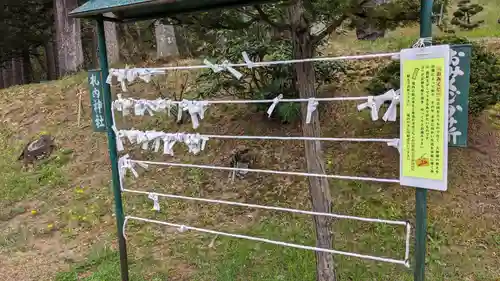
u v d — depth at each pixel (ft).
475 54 15.57
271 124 20.43
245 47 17.58
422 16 7.50
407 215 14.49
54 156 22.88
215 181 18.47
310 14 10.16
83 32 54.70
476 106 15.28
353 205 15.23
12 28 50.42
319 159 10.42
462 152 16.78
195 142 11.02
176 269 13.56
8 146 24.93
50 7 49.44
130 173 20.15
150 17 11.37
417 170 7.67
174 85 25.72
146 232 15.90
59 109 27.20
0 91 31.73
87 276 13.75
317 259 10.80
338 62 19.49
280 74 17.81
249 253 13.78
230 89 22.18
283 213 15.78
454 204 14.78
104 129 12.44
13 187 20.74
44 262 14.96
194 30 11.96
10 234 17.13
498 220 13.94
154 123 23.09
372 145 17.69
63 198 19.40
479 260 12.55
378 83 15.90
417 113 7.55
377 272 12.34
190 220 16.47
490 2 36.22
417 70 7.46
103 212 17.84
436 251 13.00
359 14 8.91
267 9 11.73
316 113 10.37
